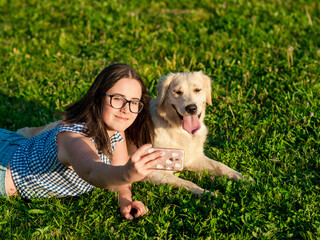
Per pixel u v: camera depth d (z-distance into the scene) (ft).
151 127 11.21
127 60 19.97
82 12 26.20
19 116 15.52
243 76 17.29
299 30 22.94
